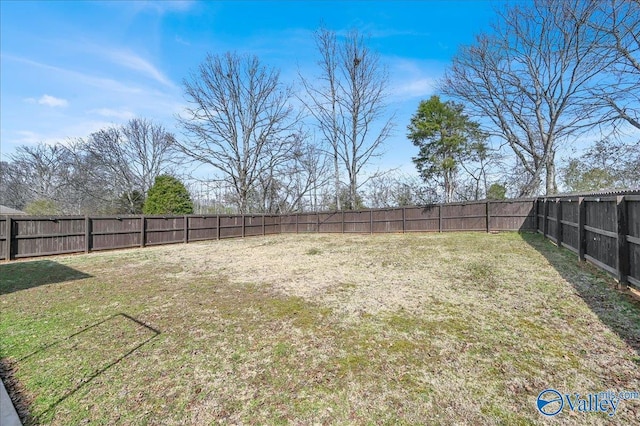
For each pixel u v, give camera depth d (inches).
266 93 828.0
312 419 72.6
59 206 987.9
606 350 100.1
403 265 253.8
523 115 634.8
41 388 86.7
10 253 322.0
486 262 247.1
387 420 71.7
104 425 71.6
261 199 936.3
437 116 855.1
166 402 79.8
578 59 512.7
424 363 96.7
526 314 134.2
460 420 70.9
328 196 952.9
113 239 411.2
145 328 130.5
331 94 776.9
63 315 147.9
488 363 95.3
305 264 275.9
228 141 816.3
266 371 94.5
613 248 180.9
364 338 116.3
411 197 943.0
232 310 151.9
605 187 535.2
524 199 474.0
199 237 530.3
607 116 473.1
